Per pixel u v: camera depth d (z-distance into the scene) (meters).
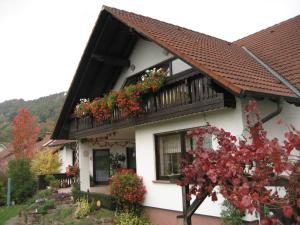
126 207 11.74
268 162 3.50
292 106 9.10
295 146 3.27
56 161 26.42
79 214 13.03
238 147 3.94
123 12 12.39
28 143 39.25
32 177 22.30
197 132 4.59
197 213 9.62
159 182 11.09
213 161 4.13
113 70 14.51
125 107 10.97
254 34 15.06
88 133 14.52
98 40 13.03
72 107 15.73
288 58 10.98
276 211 3.56
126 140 18.34
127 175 11.81
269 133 8.95
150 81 10.21
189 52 9.42
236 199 3.43
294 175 3.32
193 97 9.16
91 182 19.33
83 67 14.12
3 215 17.81
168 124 10.77
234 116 8.62
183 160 5.04
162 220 10.98
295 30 13.05
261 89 8.17
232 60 10.50
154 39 9.83
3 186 22.03
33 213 15.09
